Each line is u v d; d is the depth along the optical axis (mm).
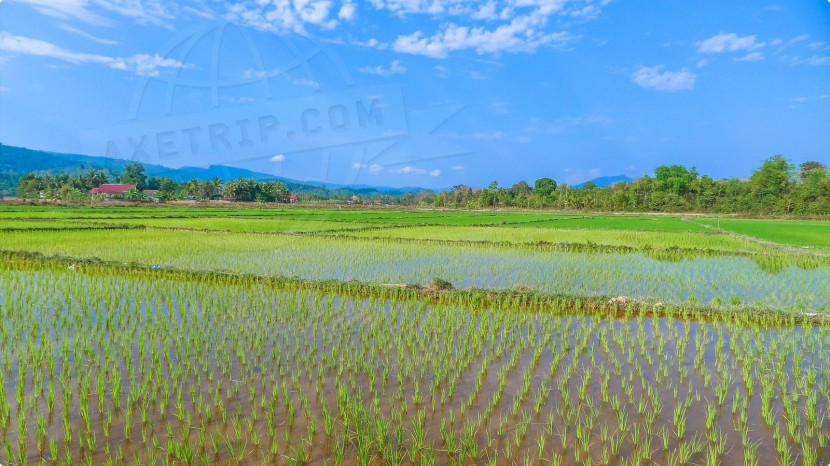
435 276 15438
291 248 21078
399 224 34406
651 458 5500
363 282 13477
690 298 12078
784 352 8617
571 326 10305
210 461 5242
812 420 6199
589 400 6770
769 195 61344
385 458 5312
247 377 7211
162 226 29781
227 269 15469
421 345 8641
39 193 67812
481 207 83750
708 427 6082
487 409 6441
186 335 8930
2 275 13914
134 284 13094
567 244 22797
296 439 5672
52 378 6906
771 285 14523
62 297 11531
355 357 8031
